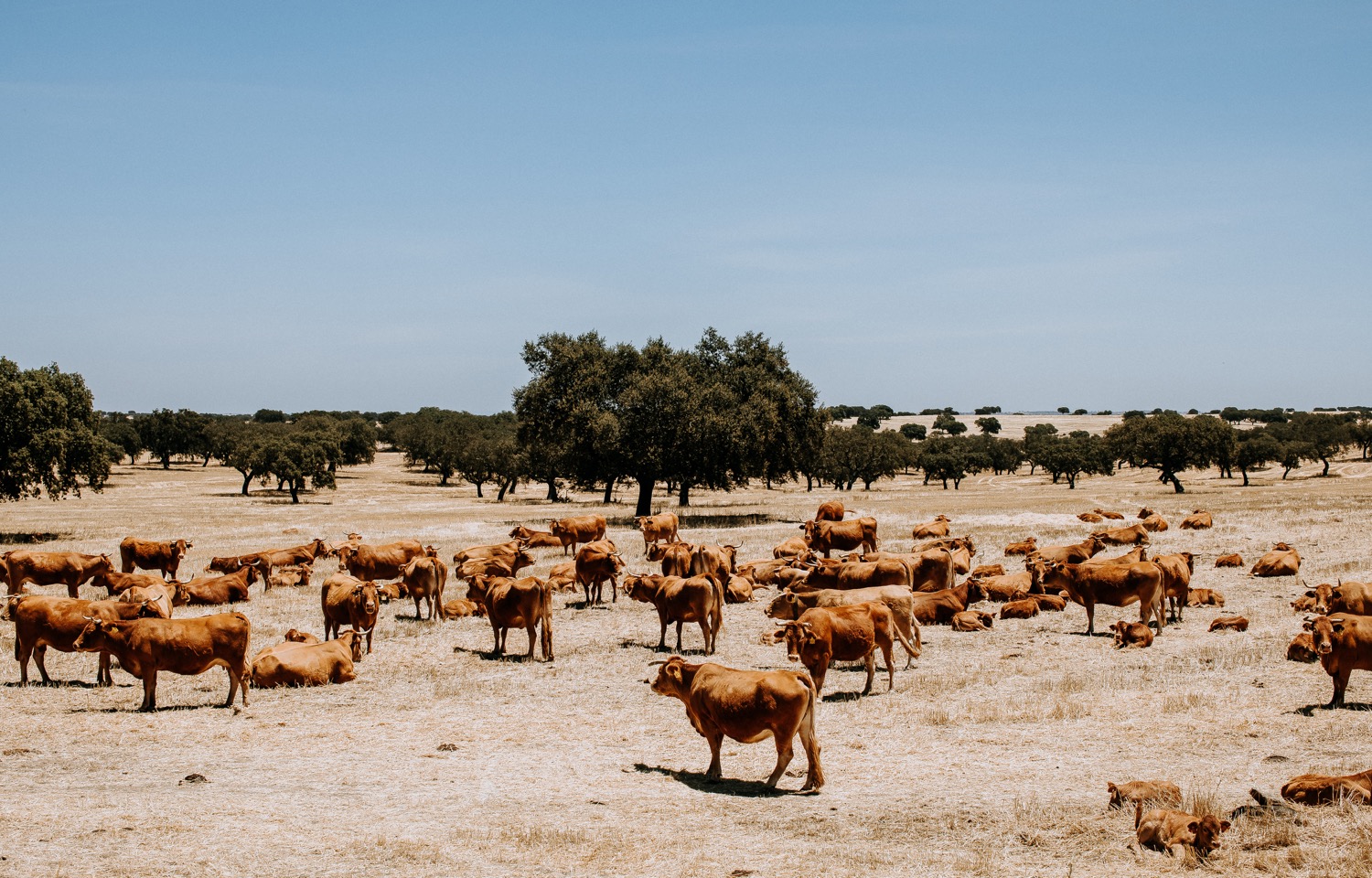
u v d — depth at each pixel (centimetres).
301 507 8944
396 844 977
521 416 5906
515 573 3109
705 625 2064
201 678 1847
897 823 1036
